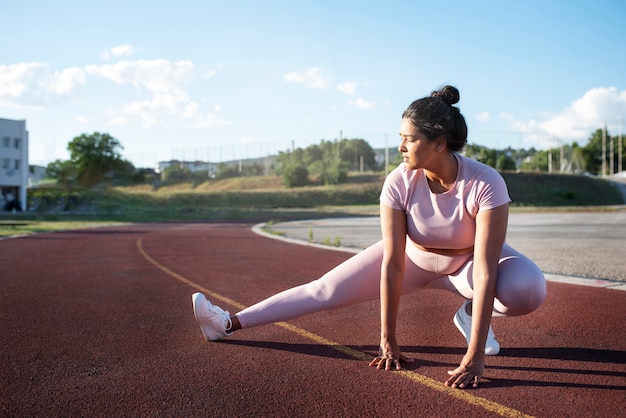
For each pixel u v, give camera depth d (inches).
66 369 121.8
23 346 142.6
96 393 106.0
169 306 198.1
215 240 572.7
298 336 148.3
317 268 311.1
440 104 100.3
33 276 287.1
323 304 131.7
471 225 109.6
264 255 394.0
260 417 93.0
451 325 160.1
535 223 856.3
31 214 1760.6
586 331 149.6
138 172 3720.5
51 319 176.6
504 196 104.7
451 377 107.9
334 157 3316.9
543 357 126.0
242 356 130.0
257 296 218.4
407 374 115.0
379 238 581.3
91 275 289.0
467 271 116.9
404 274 124.9
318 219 1328.7
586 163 5019.7
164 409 97.3
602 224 813.2
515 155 3892.7
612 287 224.1
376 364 121.6
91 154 3489.2
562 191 2893.7
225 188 3289.9
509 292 107.4
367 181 3038.9
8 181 2102.6
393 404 98.2
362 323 162.9
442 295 209.9
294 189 2812.5
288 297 135.5
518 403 97.9
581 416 92.0
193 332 156.0
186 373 117.5
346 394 103.5
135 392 106.3
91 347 140.6
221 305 200.2
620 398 100.1
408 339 144.3
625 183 3405.5
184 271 301.9
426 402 98.9
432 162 104.0
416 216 111.8
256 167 3690.9
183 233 724.7
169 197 2554.1
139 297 218.2
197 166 3848.4
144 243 534.3
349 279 128.6
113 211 2032.5
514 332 149.3
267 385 109.1
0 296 223.5
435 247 115.9
